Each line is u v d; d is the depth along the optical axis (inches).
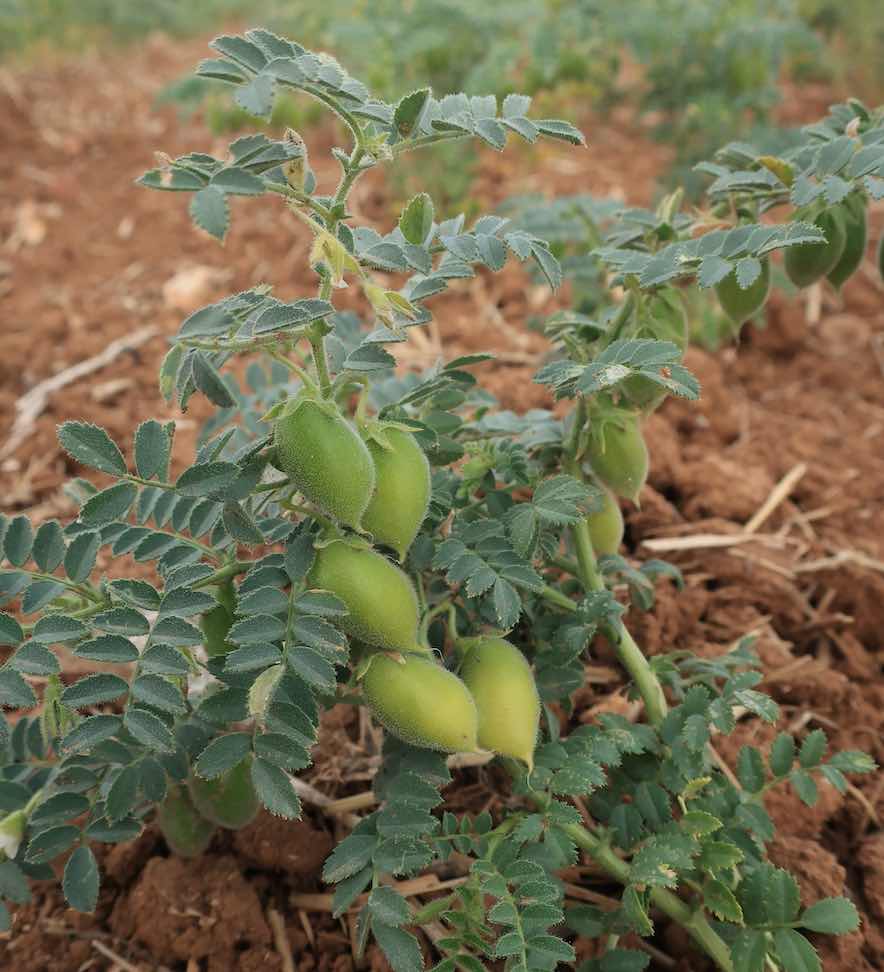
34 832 10.2
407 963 9.5
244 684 9.7
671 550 15.8
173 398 10.2
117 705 13.9
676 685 11.9
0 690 9.2
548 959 9.5
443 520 11.4
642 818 11.0
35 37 42.1
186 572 9.9
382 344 10.2
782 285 19.2
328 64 9.0
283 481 9.9
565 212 18.3
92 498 9.6
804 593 15.6
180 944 11.6
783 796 12.6
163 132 34.4
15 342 22.3
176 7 47.3
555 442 11.9
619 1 28.5
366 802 12.6
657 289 11.1
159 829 12.4
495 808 12.6
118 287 24.6
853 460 18.0
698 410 18.7
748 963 10.2
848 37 32.9
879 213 25.7
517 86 28.7
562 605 11.5
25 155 32.2
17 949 11.9
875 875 12.1
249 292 9.4
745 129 24.6
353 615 9.5
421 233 10.3
